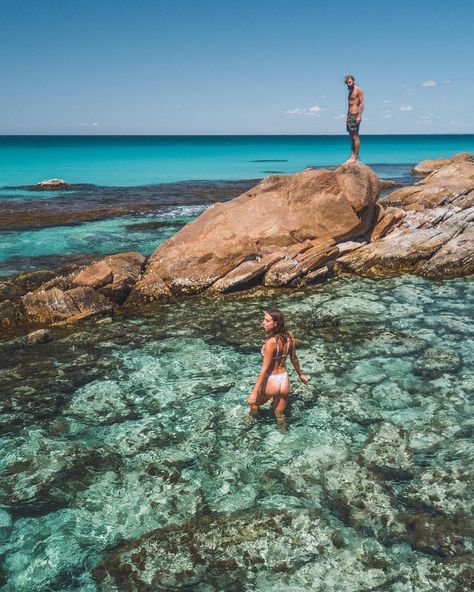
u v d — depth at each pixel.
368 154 111.88
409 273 17.80
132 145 193.00
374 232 19.61
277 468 7.43
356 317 13.51
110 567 5.71
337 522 6.31
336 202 18.12
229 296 15.62
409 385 9.79
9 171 63.56
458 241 18.22
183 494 6.94
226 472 7.38
